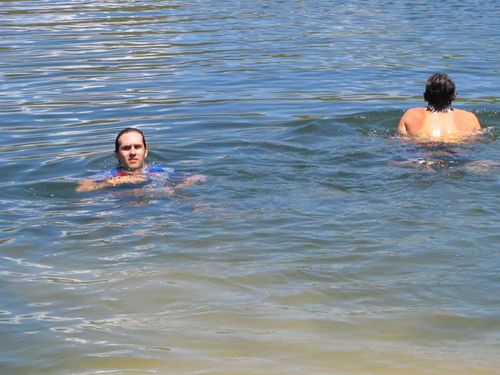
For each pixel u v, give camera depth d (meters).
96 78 17.25
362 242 8.06
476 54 19.75
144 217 8.87
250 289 7.09
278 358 5.99
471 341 6.21
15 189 9.90
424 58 19.30
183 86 16.31
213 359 5.98
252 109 14.23
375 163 10.70
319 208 9.06
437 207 9.02
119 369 5.87
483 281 7.16
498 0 33.12
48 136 12.67
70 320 6.59
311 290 7.05
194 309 6.74
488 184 9.75
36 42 22.02
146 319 6.59
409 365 5.89
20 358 6.02
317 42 21.83
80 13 28.31
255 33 23.59
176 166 10.73
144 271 7.48
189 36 22.95
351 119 13.07
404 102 14.70
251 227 8.51
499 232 8.25
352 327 6.43
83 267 7.61
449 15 28.28
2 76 17.56
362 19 27.31
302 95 15.35
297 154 11.24
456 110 12.08
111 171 10.28
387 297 6.91
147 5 31.08
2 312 6.74
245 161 10.91
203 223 8.65
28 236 8.36
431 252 7.79
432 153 11.05
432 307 6.71
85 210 9.14
